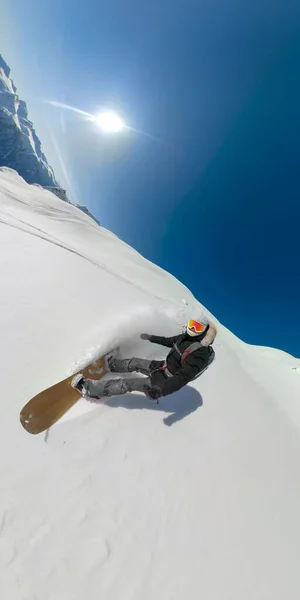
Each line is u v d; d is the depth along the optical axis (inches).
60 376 159.3
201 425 189.6
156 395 147.7
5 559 91.7
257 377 496.7
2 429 124.9
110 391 152.0
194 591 110.9
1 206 441.1
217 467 168.1
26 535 99.5
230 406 231.1
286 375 754.8
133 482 134.3
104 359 182.5
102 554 105.8
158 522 125.8
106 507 119.8
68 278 256.5
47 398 141.3
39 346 170.2
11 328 172.1
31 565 93.4
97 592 96.3
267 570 133.0
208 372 257.6
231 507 151.3
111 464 135.9
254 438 215.5
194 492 146.3
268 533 150.6
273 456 212.7
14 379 146.3
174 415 183.2
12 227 310.0
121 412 162.2
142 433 158.2
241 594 118.3
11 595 84.8
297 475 213.5
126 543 112.9
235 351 589.3
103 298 252.1
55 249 307.1
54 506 110.9
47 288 224.8
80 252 371.6
